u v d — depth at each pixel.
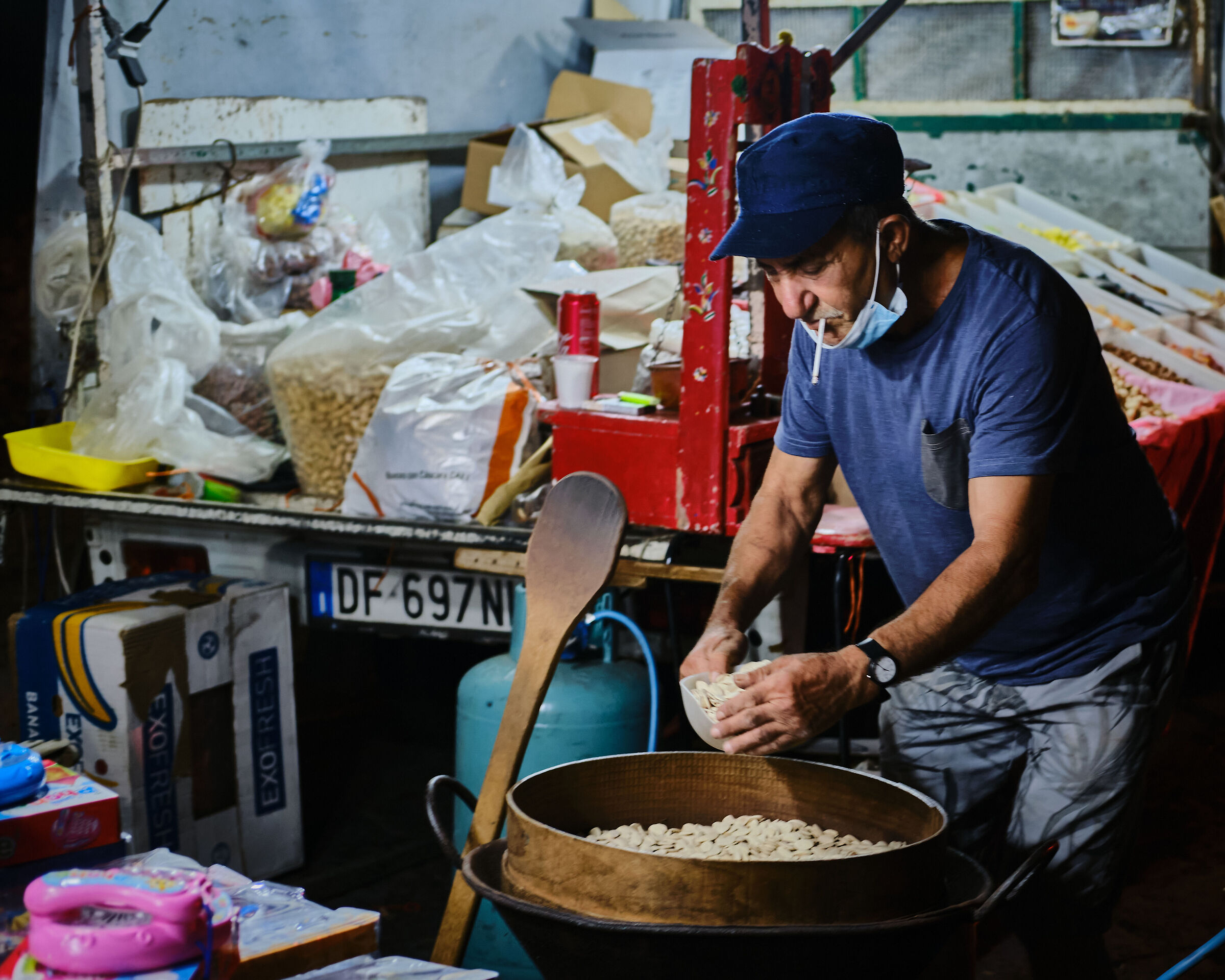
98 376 3.18
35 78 3.14
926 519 1.77
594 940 1.22
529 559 1.81
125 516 3.07
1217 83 5.89
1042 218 5.64
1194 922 2.76
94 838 1.43
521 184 3.96
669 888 1.24
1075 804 1.79
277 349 2.88
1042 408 1.56
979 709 1.88
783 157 1.49
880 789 1.49
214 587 2.78
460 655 4.28
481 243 3.09
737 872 1.23
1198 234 5.93
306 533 2.88
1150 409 3.34
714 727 1.43
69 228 3.25
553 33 5.29
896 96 6.25
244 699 2.76
